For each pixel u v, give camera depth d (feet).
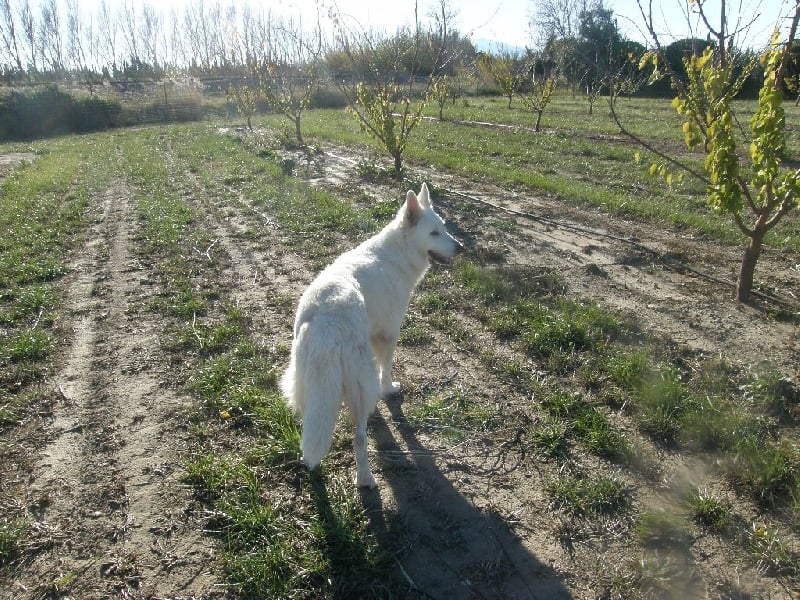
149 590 5.16
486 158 24.88
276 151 28.86
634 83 47.60
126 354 8.90
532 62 47.62
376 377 6.01
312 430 5.39
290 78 37.47
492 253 12.57
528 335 9.09
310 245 13.51
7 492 6.19
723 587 5.17
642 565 5.33
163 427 7.20
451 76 55.16
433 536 5.72
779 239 13.15
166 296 11.06
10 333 9.49
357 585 5.23
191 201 18.60
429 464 6.65
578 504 6.00
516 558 5.49
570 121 39.75
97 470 6.51
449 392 7.89
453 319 9.83
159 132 42.80
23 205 17.90
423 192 8.70
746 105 47.34
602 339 9.04
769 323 9.43
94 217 16.79
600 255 12.67
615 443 6.78
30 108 48.73
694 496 5.99
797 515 5.79
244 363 8.52
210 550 5.56
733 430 6.83
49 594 5.14
